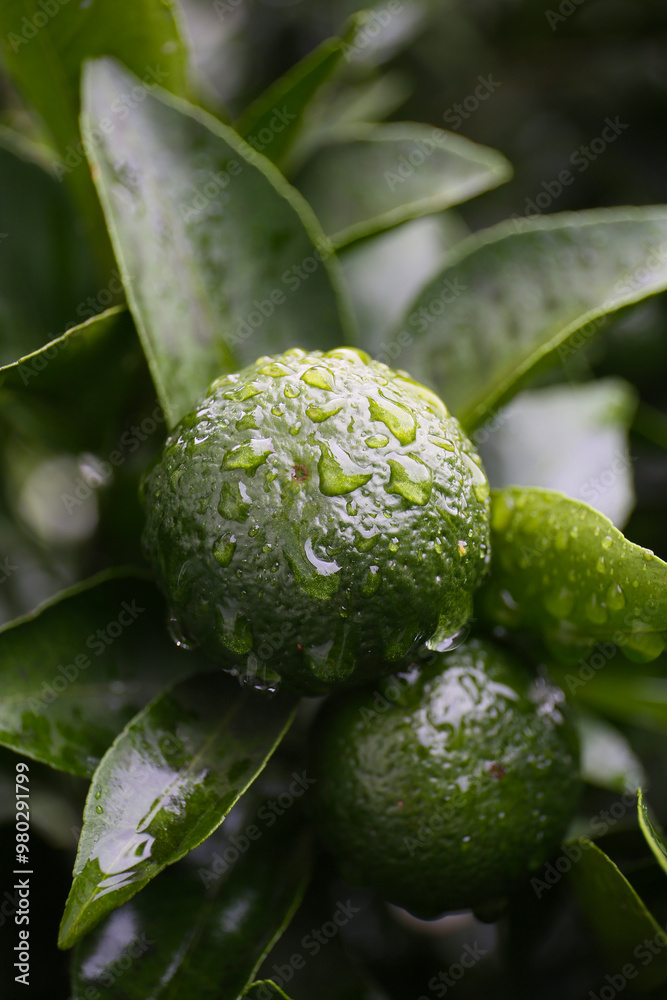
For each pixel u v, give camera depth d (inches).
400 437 12.5
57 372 13.6
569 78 20.6
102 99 13.4
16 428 14.8
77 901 12.1
